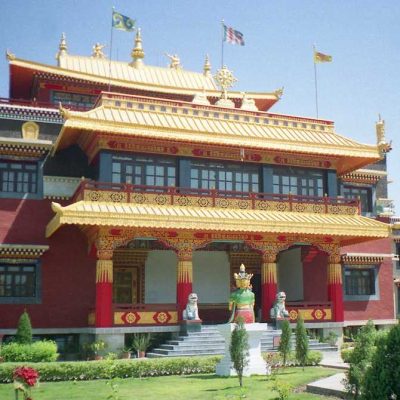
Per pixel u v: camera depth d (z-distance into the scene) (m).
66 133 32.12
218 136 34.22
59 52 48.84
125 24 41.16
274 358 23.88
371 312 42.75
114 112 33.75
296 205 35.88
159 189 33.12
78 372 23.23
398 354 10.40
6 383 21.94
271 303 34.00
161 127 32.81
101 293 30.34
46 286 34.09
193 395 18.05
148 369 24.25
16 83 44.97
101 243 30.83
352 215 37.34
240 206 34.31
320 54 44.06
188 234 32.69
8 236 34.00
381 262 43.53
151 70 51.06
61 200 35.44
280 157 37.34
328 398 17.02
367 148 38.00
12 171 34.91
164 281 37.66
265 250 34.50
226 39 41.22
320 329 35.34
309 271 40.09
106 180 32.59
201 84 51.16
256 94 49.94
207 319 38.22
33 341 33.19
